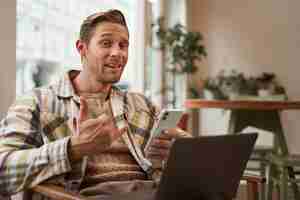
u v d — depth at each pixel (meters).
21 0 2.54
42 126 1.41
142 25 4.34
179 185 1.02
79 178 1.37
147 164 1.50
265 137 4.88
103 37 1.47
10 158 1.21
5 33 1.96
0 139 1.32
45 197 1.26
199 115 5.36
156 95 4.79
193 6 5.37
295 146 5.04
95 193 1.34
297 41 5.05
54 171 1.18
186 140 0.97
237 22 5.27
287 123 5.06
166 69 4.94
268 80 5.07
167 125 1.56
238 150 1.13
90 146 1.17
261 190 1.53
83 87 1.55
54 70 2.89
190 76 5.33
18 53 2.53
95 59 1.48
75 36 3.13
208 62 5.35
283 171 2.51
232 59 5.29
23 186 1.19
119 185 1.38
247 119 3.26
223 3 5.32
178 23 4.90
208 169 1.06
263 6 5.16
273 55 5.13
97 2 3.50
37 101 1.44
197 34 4.78
